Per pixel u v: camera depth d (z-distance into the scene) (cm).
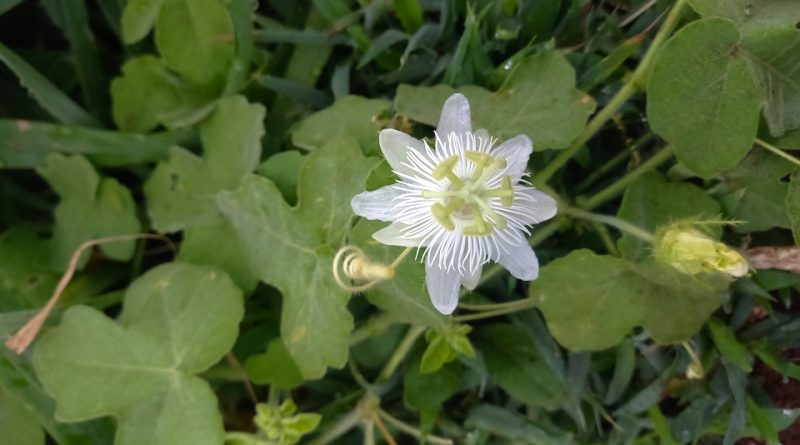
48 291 19
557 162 16
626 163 18
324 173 16
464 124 13
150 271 17
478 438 18
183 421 16
